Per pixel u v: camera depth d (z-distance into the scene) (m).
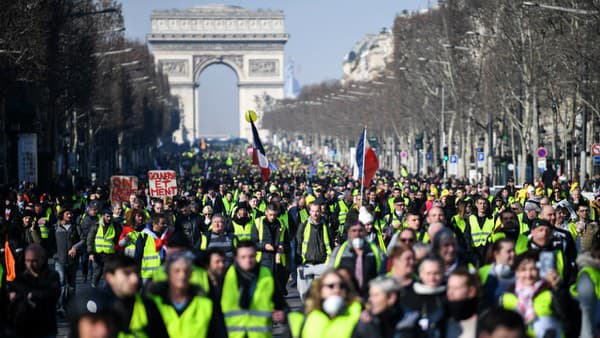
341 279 31.92
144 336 33.97
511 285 36.31
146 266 55.16
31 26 146.00
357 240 43.88
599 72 145.75
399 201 77.69
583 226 59.28
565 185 134.38
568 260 46.81
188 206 78.06
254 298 38.12
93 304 34.78
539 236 44.34
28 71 153.25
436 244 39.00
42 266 42.03
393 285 31.41
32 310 41.22
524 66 182.62
